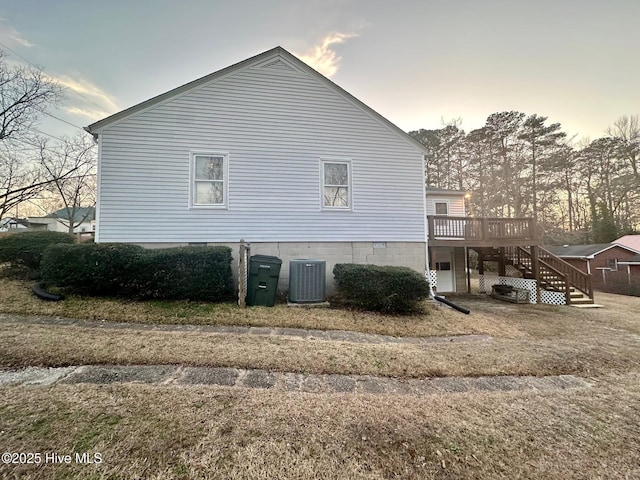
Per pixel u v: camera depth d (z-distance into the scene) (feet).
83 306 18.95
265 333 17.37
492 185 92.43
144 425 7.45
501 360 15.25
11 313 17.26
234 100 26.11
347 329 19.48
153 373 11.44
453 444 7.72
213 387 10.18
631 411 10.35
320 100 28.04
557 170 88.48
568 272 38.32
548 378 13.76
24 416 7.56
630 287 60.29
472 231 34.53
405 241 29.73
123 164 23.84
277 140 26.86
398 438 7.75
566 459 7.52
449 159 99.04
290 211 26.89
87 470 5.93
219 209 25.39
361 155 28.94
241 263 21.75
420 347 16.66
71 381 10.29
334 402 9.57
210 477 5.97
